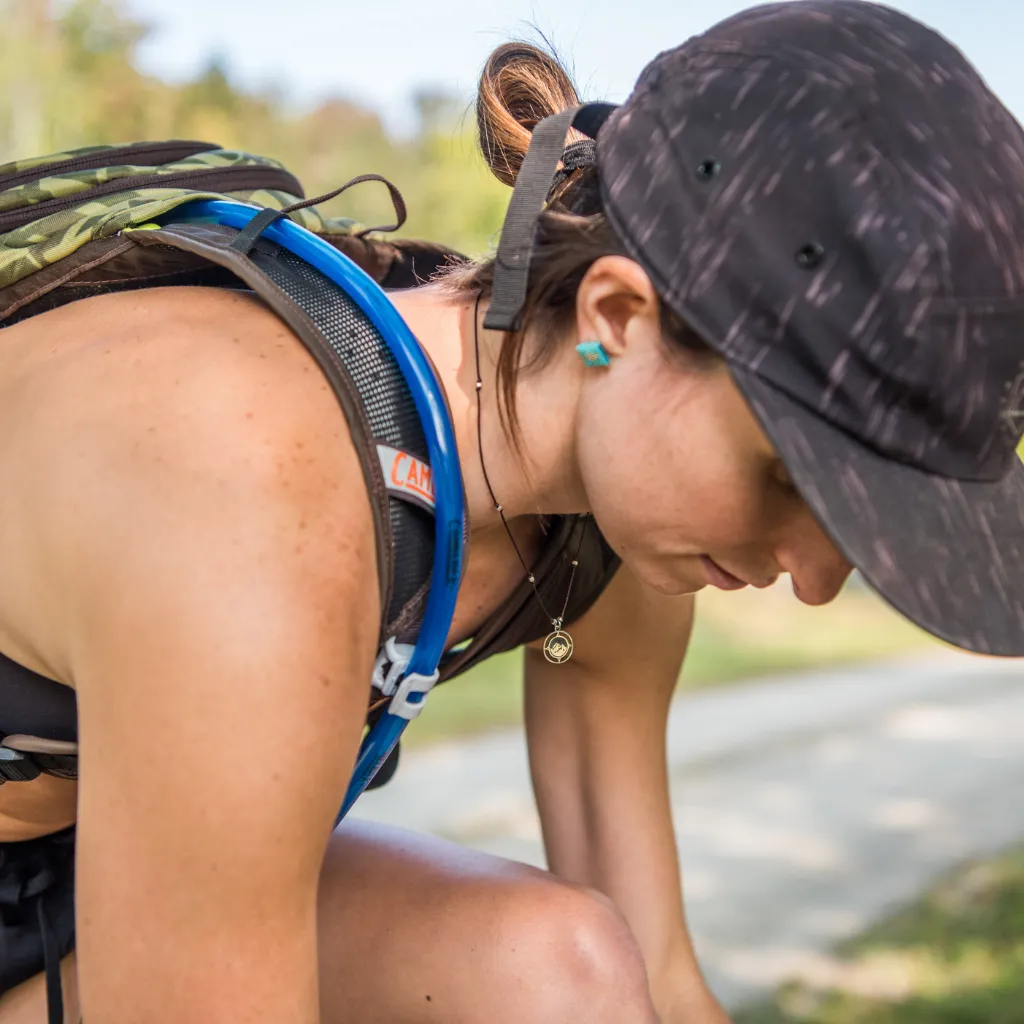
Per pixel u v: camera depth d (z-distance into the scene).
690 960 1.58
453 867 1.32
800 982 4.21
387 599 1.04
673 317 1.04
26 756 1.14
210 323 1.06
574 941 1.23
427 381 1.08
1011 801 7.20
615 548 1.14
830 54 1.03
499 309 1.12
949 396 1.00
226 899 0.93
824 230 0.99
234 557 0.92
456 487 1.09
